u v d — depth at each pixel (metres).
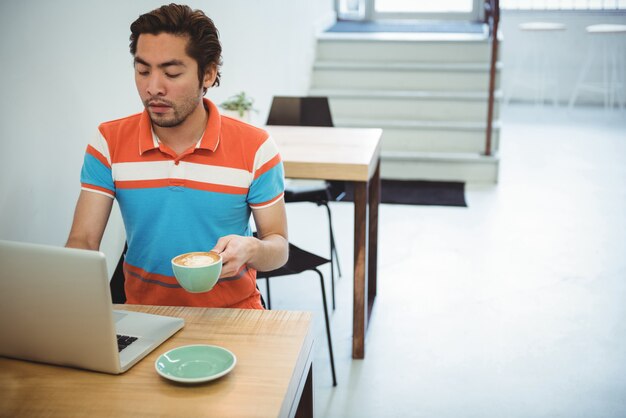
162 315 1.53
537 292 3.42
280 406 1.20
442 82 5.96
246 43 3.99
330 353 2.61
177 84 1.54
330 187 3.44
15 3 1.84
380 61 6.26
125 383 1.27
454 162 5.36
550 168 5.76
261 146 1.71
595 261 3.80
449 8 7.71
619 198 4.94
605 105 8.16
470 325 3.10
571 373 2.69
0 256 1.25
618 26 7.54
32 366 1.33
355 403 2.51
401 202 4.87
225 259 1.50
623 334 3.00
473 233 4.27
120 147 1.68
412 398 2.54
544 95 8.62
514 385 2.61
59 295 1.25
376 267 3.33
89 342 1.27
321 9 6.92
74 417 1.17
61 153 2.11
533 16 8.31
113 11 2.39
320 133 3.13
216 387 1.25
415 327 3.08
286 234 1.79
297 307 3.29
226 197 1.69
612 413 2.43
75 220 1.69
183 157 1.67
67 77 2.11
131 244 1.75
